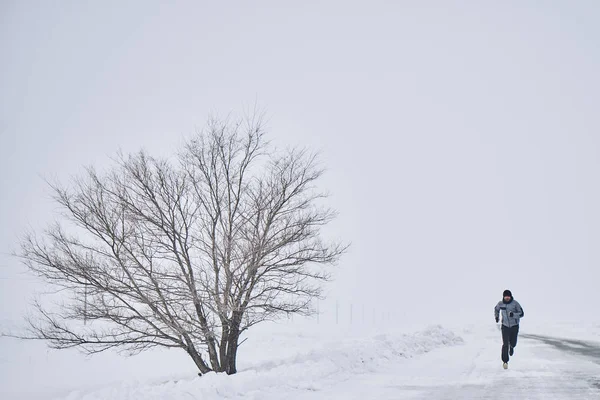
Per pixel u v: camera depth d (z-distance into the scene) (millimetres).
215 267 15594
